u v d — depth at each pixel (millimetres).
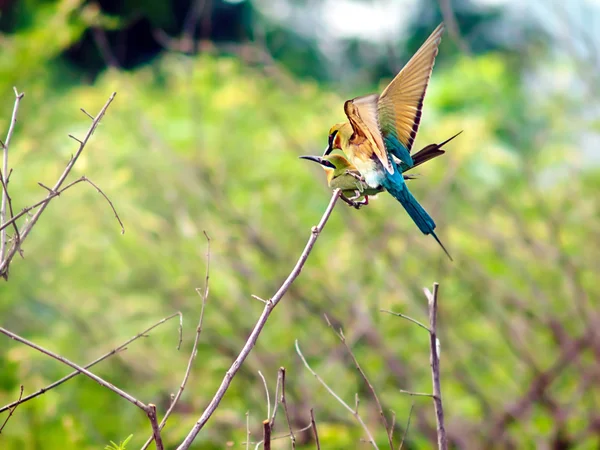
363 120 6434
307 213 12859
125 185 12422
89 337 12086
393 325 11672
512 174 13344
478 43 18219
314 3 18969
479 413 11461
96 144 12141
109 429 11008
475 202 12641
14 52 13211
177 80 15414
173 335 11828
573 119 13664
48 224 11852
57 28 13359
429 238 12000
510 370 12062
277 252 12039
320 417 10914
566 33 11977
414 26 17500
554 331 11516
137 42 21391
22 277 12031
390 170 6527
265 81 13969
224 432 10703
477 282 11898
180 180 12414
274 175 13008
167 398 11398
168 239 11961
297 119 13359
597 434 11148
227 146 13398
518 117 14383
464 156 12422
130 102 13219
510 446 11227
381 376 11367
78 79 18000
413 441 10742
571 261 11914
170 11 20953
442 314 11758
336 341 11258
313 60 18438
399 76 6938
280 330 11625
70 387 11516
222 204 12117
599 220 12719
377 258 11539
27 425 9688
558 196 13125
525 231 12078
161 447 4691
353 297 11453
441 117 14156
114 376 11766
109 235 11875
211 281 11477
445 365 11648
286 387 10906
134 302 12008
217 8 20234
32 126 12984
